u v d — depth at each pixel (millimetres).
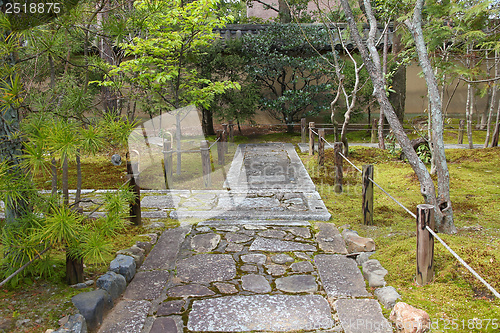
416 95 11633
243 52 10344
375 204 5250
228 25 10719
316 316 2611
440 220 3760
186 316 2623
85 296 2590
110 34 3156
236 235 4125
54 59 3029
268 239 4016
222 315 2631
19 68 2695
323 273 3230
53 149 2346
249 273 3270
